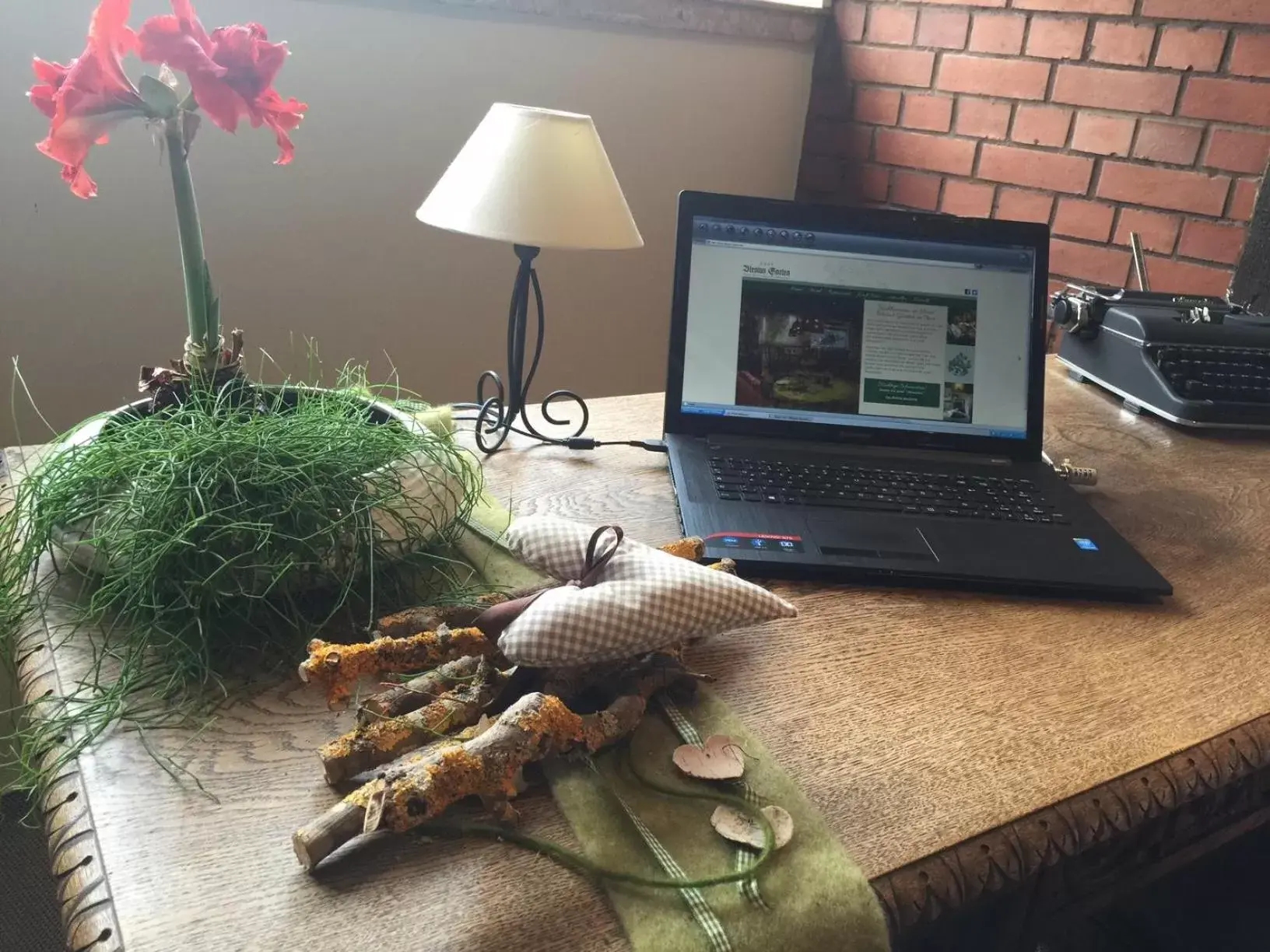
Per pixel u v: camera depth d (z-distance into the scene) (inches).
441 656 20.7
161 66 25.9
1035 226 36.9
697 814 19.4
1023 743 22.7
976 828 19.9
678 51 70.3
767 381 36.3
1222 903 44.4
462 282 65.6
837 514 31.7
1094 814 21.0
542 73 64.0
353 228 59.4
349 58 55.7
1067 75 63.8
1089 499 36.9
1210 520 35.9
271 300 57.8
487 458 36.0
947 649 26.3
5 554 24.8
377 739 19.5
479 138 32.9
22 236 47.8
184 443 23.9
